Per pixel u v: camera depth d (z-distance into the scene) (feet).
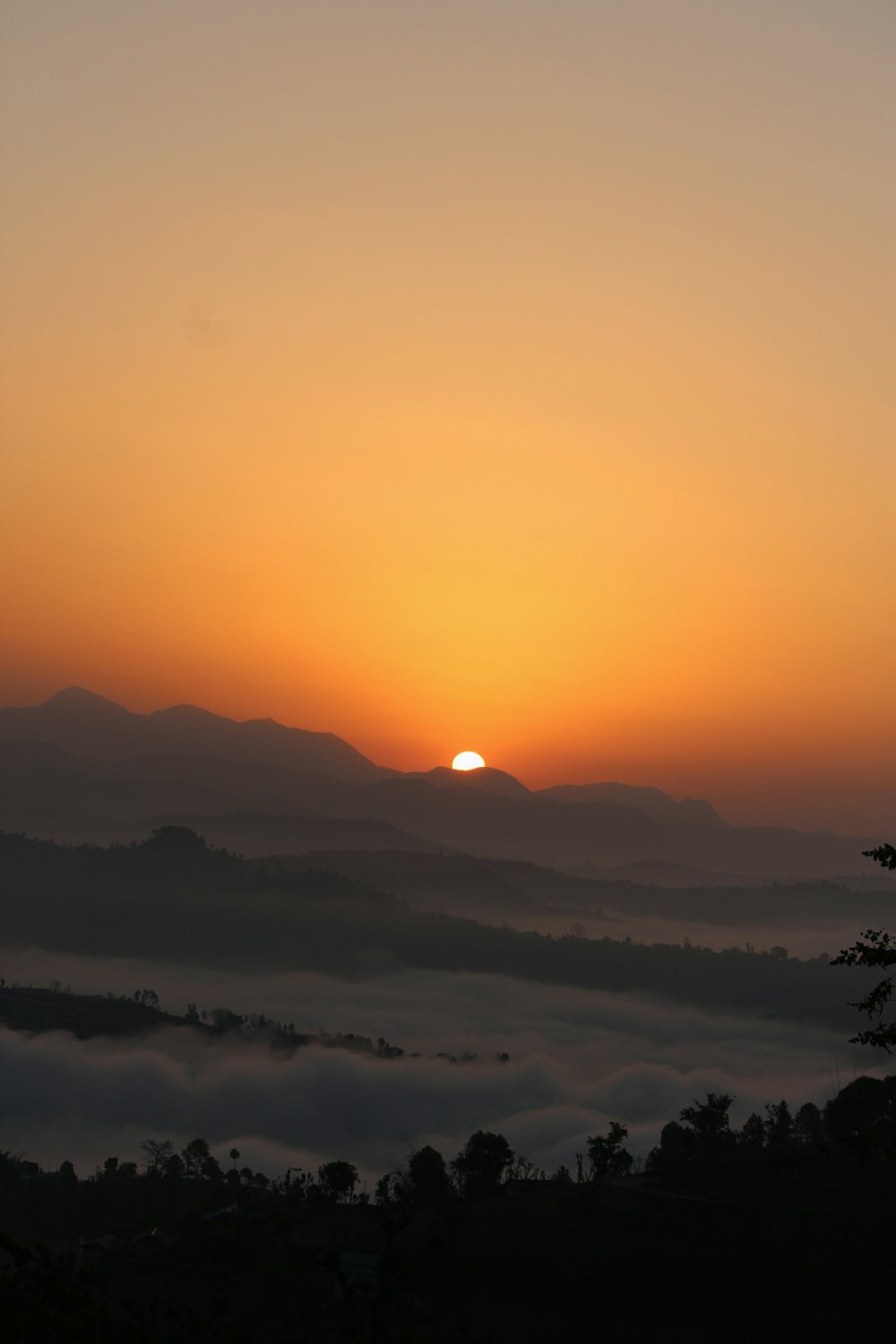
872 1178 223.71
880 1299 184.65
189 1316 50.03
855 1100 260.62
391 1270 52.85
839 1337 176.76
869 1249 198.59
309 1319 175.11
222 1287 192.95
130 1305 47.88
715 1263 200.03
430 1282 198.08
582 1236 217.56
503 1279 200.64
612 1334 179.83
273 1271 199.41
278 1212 241.35
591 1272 201.98
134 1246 230.48
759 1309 185.88
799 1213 215.10
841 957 67.56
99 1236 308.40
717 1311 186.50
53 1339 39.78
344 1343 159.84
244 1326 172.55
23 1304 40.11
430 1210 247.09
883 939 68.33
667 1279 197.88
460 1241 216.54
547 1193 250.16
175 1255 213.25
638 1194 238.27
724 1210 222.28
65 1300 41.29
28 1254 41.75
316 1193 260.83
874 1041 65.36
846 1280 191.52
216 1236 220.84
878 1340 174.50
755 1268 196.85
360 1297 53.16
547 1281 199.11
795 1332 179.11
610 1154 335.47
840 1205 216.95
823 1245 202.08
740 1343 176.14
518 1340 175.63
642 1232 217.15
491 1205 244.01
